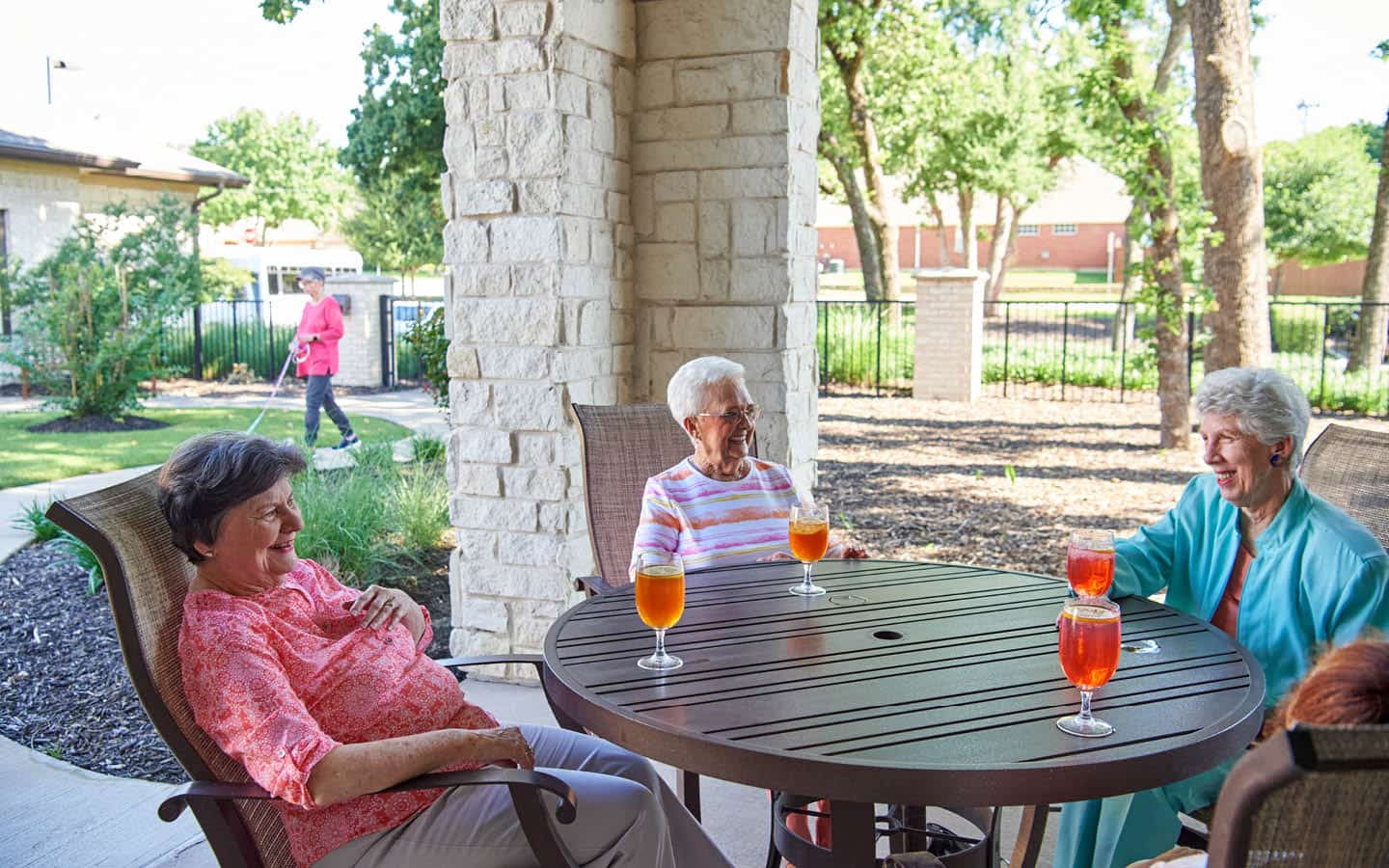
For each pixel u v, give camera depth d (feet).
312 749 5.98
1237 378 7.93
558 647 7.57
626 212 15.11
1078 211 149.59
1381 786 3.25
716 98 14.57
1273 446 7.80
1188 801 7.82
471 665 8.00
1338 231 86.84
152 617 6.36
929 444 33.78
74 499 6.35
